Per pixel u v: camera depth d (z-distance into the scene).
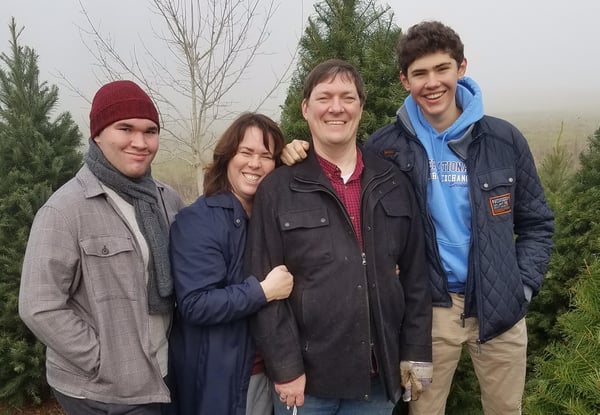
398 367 2.03
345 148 1.98
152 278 1.96
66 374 1.88
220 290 1.90
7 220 3.91
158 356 2.01
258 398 2.12
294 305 1.93
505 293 2.12
